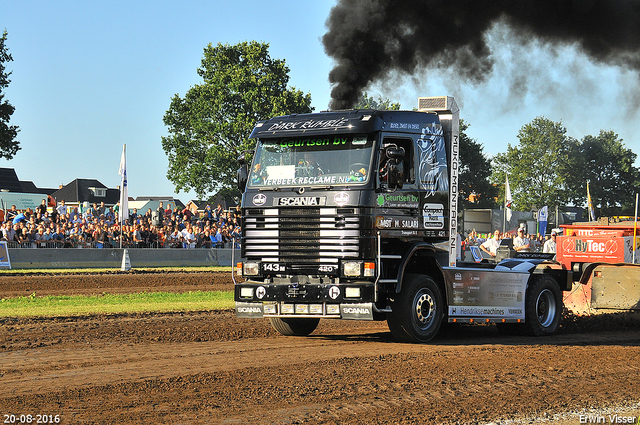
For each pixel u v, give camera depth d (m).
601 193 68.62
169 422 6.03
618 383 8.04
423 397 7.06
